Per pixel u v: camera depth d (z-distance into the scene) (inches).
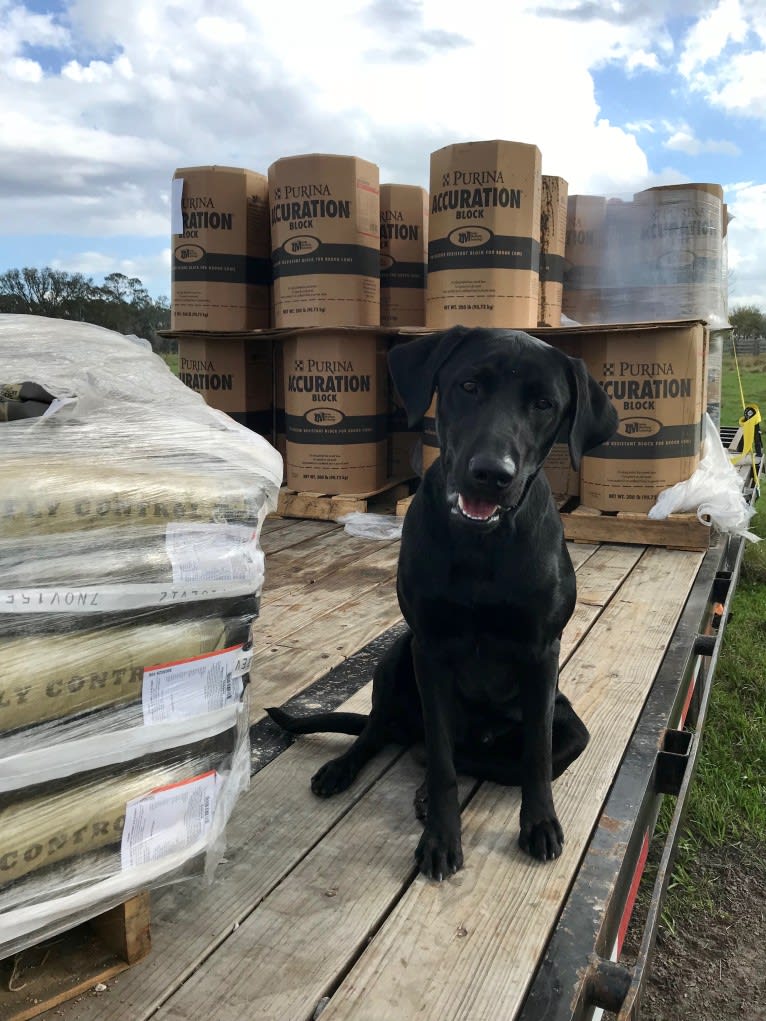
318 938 64.2
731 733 150.4
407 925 65.8
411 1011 56.9
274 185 209.8
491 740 90.9
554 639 80.9
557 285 230.5
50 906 53.4
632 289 246.4
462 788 88.8
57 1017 55.8
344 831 79.7
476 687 85.6
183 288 225.5
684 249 238.1
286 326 213.6
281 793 86.4
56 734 52.7
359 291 210.2
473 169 191.6
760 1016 89.9
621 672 117.3
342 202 204.2
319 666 119.5
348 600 149.4
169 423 63.7
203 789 62.0
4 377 59.4
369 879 72.0
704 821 123.7
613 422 89.7
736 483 207.3
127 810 56.6
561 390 82.7
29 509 51.2
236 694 64.2
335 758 93.1
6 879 51.1
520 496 76.7
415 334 206.4
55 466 54.1
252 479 65.1
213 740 62.4
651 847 118.7
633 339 188.1
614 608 146.3
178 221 222.8
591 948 63.0
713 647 127.0
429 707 79.3
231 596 62.3
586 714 103.7
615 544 193.3
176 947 62.8
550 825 76.7
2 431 55.9
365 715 97.2
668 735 100.3
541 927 65.7
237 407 230.7
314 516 215.5
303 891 70.1
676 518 187.6
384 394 227.5
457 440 79.2
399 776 90.7
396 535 194.9
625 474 193.5
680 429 190.9
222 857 69.7
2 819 50.9
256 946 63.3
